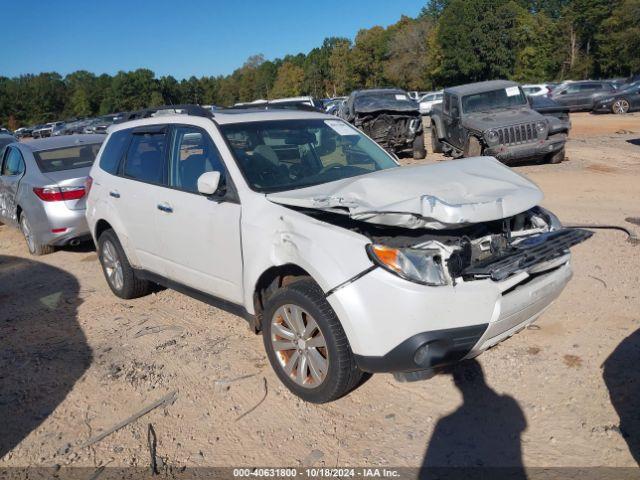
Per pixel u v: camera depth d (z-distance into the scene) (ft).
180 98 421.18
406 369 11.00
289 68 386.11
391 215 11.09
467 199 11.63
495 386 12.69
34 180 25.85
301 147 15.62
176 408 12.83
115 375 14.44
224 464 10.88
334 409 12.35
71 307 19.71
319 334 12.05
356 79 301.02
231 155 14.49
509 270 11.07
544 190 33.50
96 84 431.84
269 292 13.53
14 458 11.43
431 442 11.08
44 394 13.82
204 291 15.56
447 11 216.33
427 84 252.21
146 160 17.53
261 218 13.10
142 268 18.19
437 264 11.01
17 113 434.30
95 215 19.56
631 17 206.08
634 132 64.54
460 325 10.91
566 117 43.78
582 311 15.99
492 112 44.42
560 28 234.38
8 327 18.24
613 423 11.15
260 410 12.51
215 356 15.11
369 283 10.89
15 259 27.02
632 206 28.19
